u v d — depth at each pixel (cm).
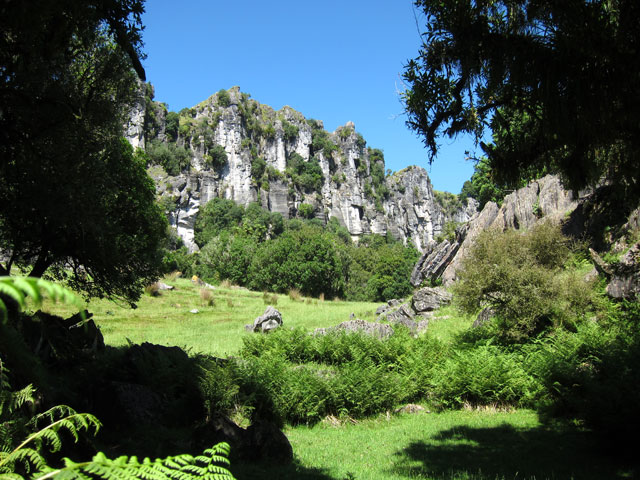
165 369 1041
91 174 1134
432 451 902
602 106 577
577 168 695
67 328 1184
